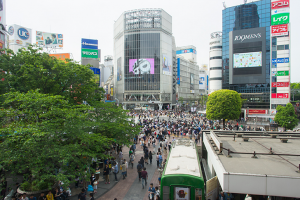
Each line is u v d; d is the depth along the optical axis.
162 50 94.06
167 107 98.81
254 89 64.94
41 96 13.00
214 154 9.97
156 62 93.25
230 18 68.19
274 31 58.72
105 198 13.47
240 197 11.20
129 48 95.25
